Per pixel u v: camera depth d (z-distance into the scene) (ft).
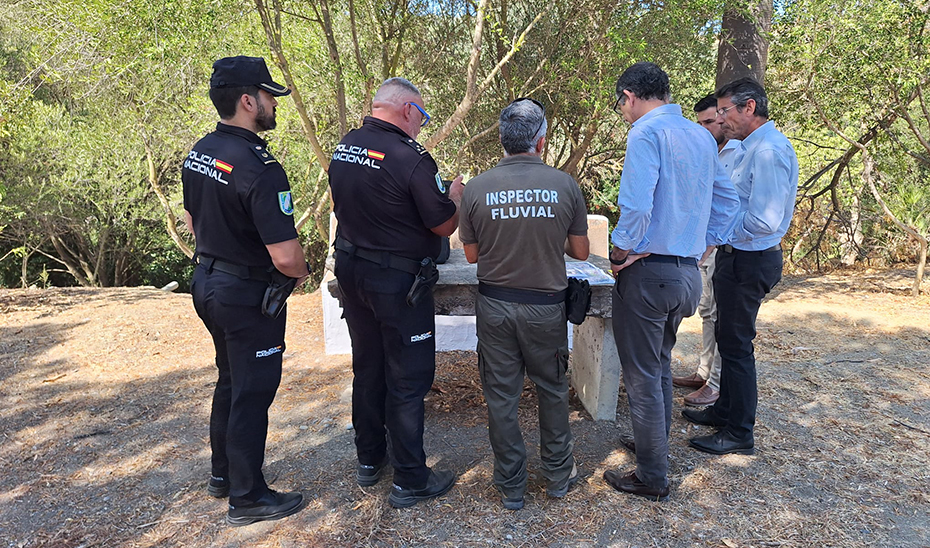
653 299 7.82
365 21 22.81
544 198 7.29
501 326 7.70
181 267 51.65
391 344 7.93
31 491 8.96
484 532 7.77
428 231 7.88
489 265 7.66
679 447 9.98
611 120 27.12
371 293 7.73
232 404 7.70
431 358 8.24
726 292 9.36
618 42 18.26
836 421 10.98
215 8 17.57
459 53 24.49
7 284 48.96
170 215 32.91
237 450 7.72
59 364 14.61
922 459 9.56
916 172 27.04
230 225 7.23
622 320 8.12
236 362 7.59
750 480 8.93
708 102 10.66
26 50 33.63
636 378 8.19
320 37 23.20
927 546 7.45
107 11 18.19
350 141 7.70
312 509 8.32
